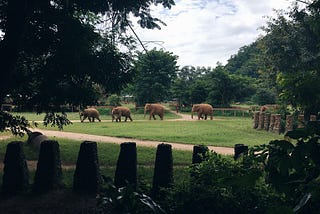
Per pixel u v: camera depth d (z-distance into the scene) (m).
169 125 26.45
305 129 1.76
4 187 6.11
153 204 3.86
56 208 5.41
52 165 6.14
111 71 10.51
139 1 10.96
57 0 10.30
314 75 1.92
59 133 20.48
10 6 8.95
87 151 6.04
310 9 2.05
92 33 10.55
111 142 16.05
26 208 5.47
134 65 11.17
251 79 53.44
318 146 1.72
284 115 21.97
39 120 30.48
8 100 12.72
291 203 1.83
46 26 10.16
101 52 10.53
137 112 47.56
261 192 4.28
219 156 4.74
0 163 10.38
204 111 36.69
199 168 4.70
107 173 8.63
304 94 1.89
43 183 6.05
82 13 11.45
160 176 5.54
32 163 10.55
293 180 1.80
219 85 49.88
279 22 23.70
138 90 46.62
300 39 21.11
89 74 10.43
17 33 9.05
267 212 1.68
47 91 10.36
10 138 17.20
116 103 50.50
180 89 54.09
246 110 43.81
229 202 4.34
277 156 1.78
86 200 5.57
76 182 5.99
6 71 9.06
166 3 11.73
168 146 5.65
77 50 9.89
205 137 18.12
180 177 7.52
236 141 16.80
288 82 1.94
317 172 1.77
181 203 4.55
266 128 22.94
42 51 10.29
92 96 10.96
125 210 3.82
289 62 22.61
